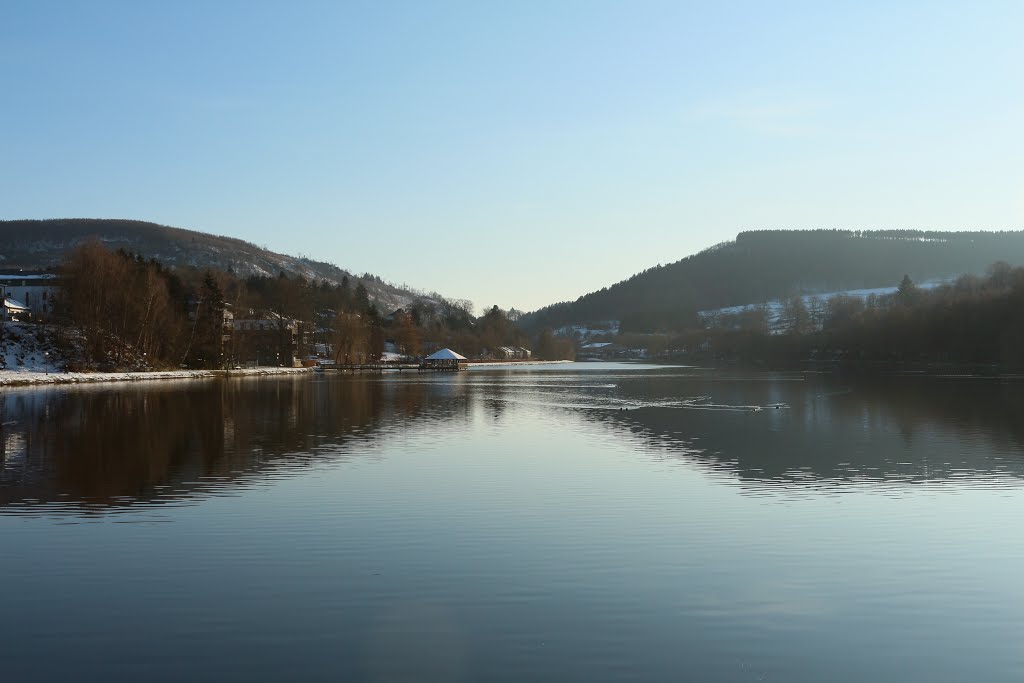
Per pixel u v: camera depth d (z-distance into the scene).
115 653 15.64
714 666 15.13
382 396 86.94
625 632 16.67
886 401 76.38
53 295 142.00
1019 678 14.73
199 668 14.99
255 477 33.41
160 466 36.34
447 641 16.19
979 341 160.25
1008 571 20.59
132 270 132.75
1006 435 48.31
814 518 26.09
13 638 16.33
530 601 18.42
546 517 26.23
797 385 108.94
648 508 27.58
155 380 115.62
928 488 31.20
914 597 18.72
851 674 14.86
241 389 97.62
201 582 19.67
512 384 119.19
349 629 16.80
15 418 57.38
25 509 27.25
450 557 21.73
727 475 34.12
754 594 18.86
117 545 22.88
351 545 22.89
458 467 36.19
